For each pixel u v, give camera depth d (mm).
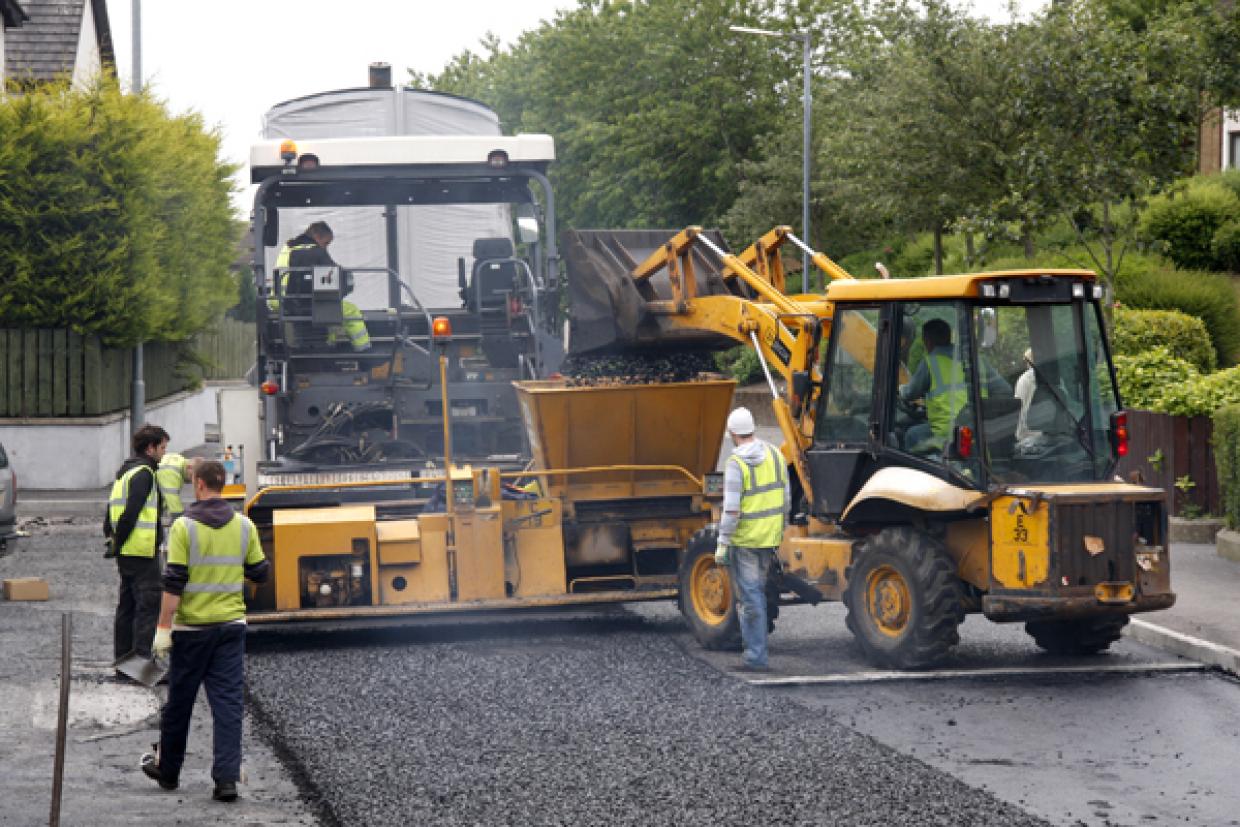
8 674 11938
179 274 29812
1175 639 12664
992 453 11859
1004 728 10141
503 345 15625
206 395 40688
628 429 14367
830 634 13797
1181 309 27625
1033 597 11422
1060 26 25406
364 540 13336
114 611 15039
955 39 28281
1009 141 27828
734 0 51531
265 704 10930
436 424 15234
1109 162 23891
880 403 12523
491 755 9414
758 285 13734
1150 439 19094
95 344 26625
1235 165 36281
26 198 25656
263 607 13367
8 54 37656
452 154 15812
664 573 14773
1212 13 23062
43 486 26547
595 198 54000
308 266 15242
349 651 13039
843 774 8953
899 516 12312
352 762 9281
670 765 9148
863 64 40062
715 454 14758
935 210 29969
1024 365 12109
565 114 55500
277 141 15617
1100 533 11508
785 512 12141
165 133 27891
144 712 10773
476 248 15992
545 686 11406
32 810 8258
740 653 12805
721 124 51125
